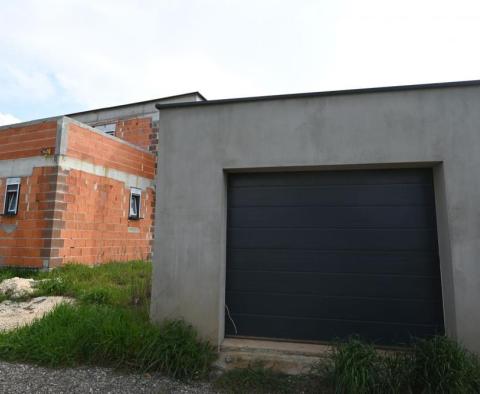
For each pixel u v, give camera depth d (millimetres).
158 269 3754
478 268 3129
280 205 3857
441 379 2574
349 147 3492
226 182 3949
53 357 3225
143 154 10523
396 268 3523
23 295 5582
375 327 3480
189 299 3643
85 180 8109
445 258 3303
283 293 3721
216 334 3520
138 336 3328
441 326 3373
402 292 3482
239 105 3805
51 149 7527
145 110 12102
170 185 3865
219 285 3596
